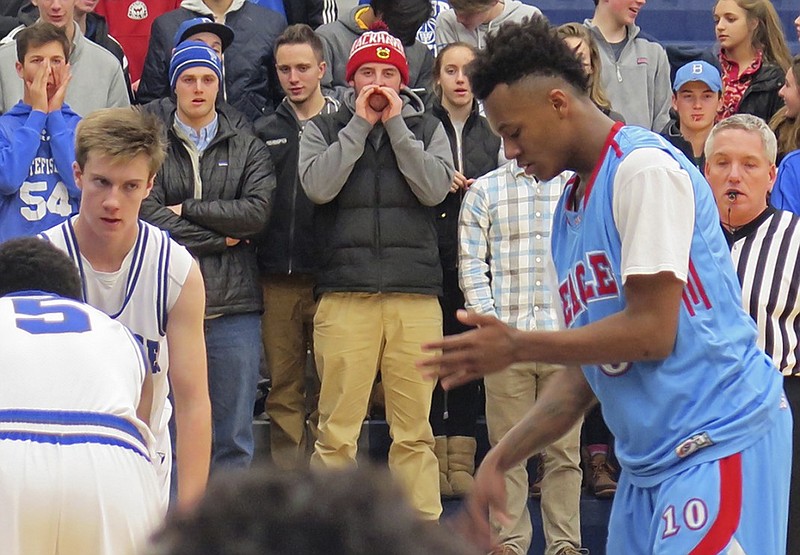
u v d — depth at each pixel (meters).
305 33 9.51
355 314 8.93
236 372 8.80
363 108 8.73
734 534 4.44
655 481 4.64
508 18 10.80
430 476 8.98
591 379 4.80
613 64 10.79
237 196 8.93
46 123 8.68
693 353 4.52
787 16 13.79
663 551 4.52
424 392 8.98
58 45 8.70
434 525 1.46
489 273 9.34
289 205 9.34
